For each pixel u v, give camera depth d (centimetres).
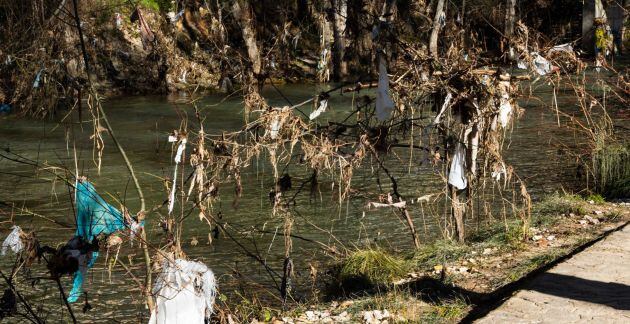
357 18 811
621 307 648
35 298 864
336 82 2980
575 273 739
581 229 946
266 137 796
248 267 960
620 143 1355
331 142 823
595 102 1284
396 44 789
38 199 1309
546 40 1056
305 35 3216
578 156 1336
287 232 867
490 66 829
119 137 1953
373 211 1199
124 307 839
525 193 942
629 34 3688
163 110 2444
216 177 779
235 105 2516
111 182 1424
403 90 812
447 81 801
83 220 628
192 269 610
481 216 1112
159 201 1271
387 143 833
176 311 595
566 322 620
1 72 2173
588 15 3516
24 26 2197
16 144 1825
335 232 1098
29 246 600
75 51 1994
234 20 3056
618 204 1080
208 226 1129
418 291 752
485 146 833
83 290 881
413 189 1334
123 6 2944
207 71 2836
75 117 2216
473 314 678
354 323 682
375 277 844
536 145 1711
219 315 680
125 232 635
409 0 1738
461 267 830
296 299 823
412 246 1012
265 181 1398
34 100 2092
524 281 751
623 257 786
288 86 3052
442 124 835
